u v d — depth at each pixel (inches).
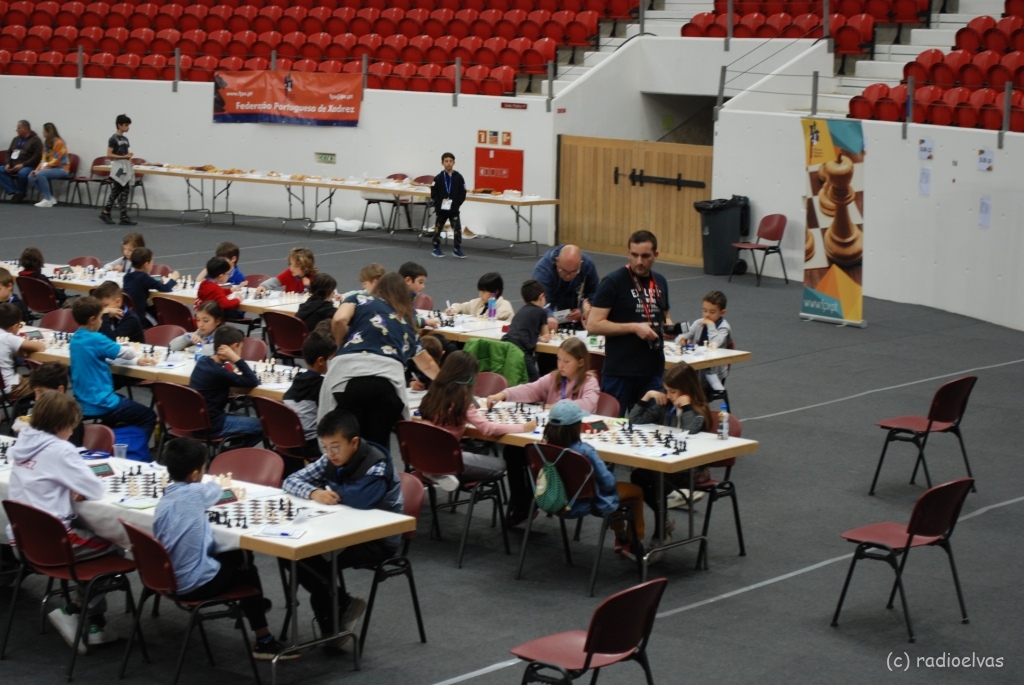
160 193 919.7
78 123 938.1
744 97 730.8
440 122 823.1
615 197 772.6
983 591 283.3
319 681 233.3
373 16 912.3
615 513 288.0
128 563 245.0
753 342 547.2
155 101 911.0
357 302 298.2
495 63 840.3
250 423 350.9
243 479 274.1
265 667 240.1
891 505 343.9
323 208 874.1
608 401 333.1
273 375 363.9
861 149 560.7
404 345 299.1
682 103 847.7
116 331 411.2
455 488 300.0
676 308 613.3
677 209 748.6
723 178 721.0
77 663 241.4
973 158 592.7
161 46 945.5
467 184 821.9
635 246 331.3
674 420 327.3
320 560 243.4
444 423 304.3
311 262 506.9
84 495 245.8
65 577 236.8
